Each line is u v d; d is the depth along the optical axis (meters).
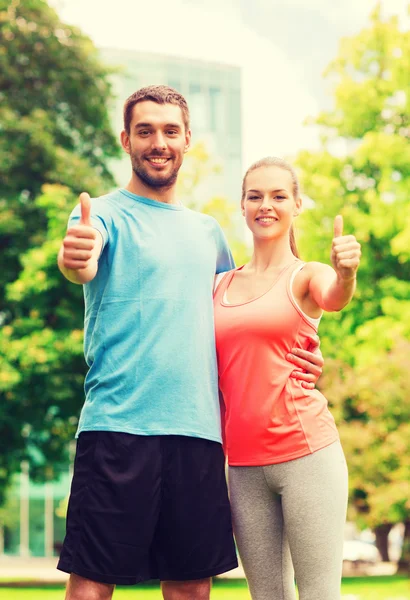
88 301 3.53
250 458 3.52
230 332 3.52
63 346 14.98
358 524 16.78
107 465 3.31
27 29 16.73
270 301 3.53
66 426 16.11
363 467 15.09
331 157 17.25
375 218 16.08
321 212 16.89
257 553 3.57
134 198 3.57
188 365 3.39
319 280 3.45
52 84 16.92
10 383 14.79
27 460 16.61
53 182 16.41
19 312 16.12
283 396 3.47
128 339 3.38
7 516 18.58
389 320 15.57
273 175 3.68
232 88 33.31
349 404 16.41
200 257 3.54
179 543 3.39
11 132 16.17
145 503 3.31
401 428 14.86
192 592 3.46
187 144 3.65
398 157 16.16
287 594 3.59
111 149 17.67
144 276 3.41
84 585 3.31
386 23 17.42
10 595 13.47
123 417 3.33
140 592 14.80
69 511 3.38
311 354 3.52
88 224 3.06
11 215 15.82
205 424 3.41
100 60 17.38
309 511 3.42
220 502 3.47
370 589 14.03
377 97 17.16
